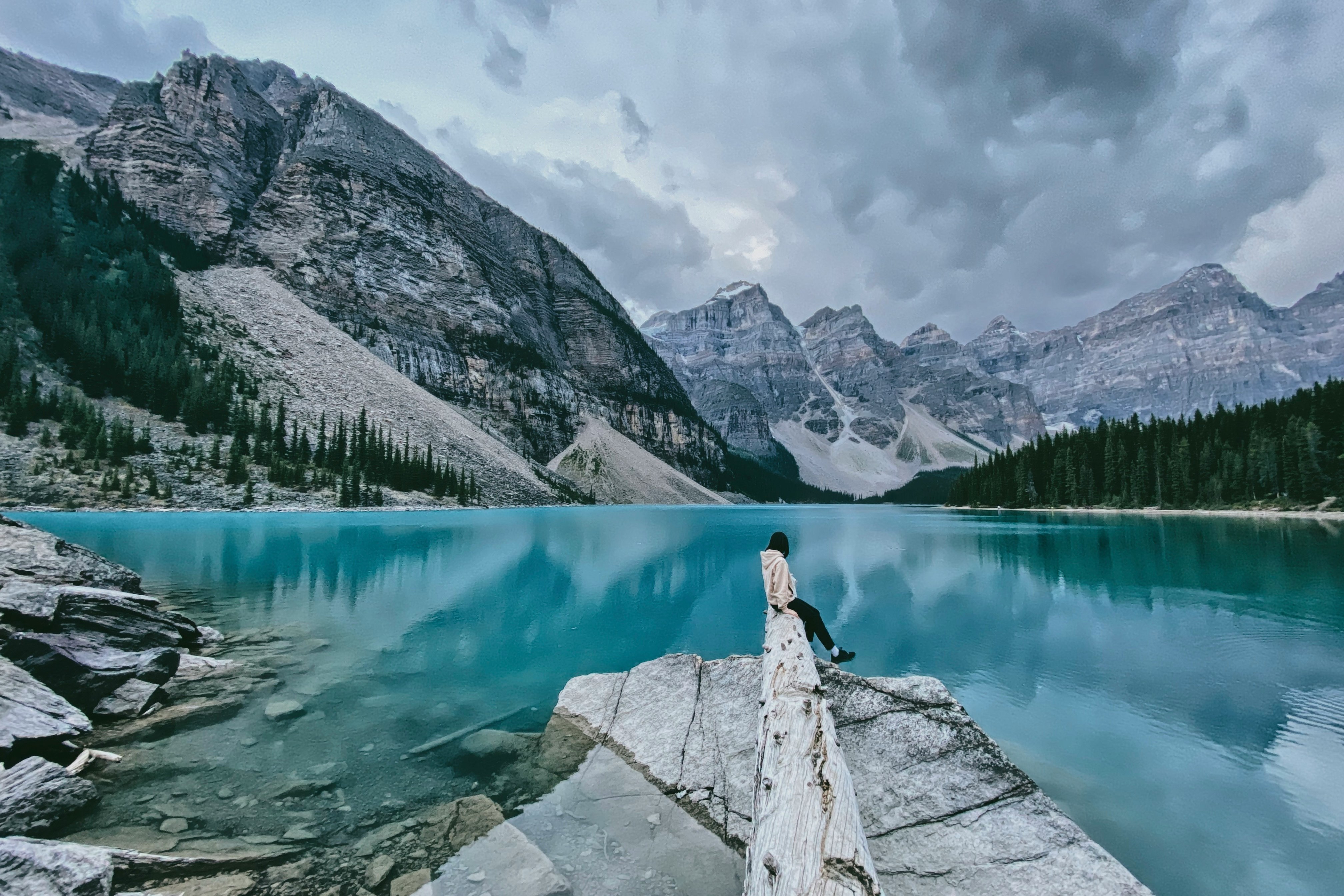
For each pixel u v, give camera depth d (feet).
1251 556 97.25
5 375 190.70
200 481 190.49
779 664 20.22
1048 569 83.87
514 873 16.17
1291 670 37.42
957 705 21.40
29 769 18.58
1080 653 41.42
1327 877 16.83
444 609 53.98
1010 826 16.81
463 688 33.09
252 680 33.30
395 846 17.56
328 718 28.25
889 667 38.47
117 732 25.66
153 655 31.17
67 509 156.35
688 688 27.30
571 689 29.91
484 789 21.43
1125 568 83.97
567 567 83.87
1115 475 275.39
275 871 16.11
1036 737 27.25
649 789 21.59
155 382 224.53
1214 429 254.27
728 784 21.07
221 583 64.49
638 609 55.57
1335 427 206.49
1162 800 21.30
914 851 16.51
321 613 50.98
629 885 16.05
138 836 17.58
